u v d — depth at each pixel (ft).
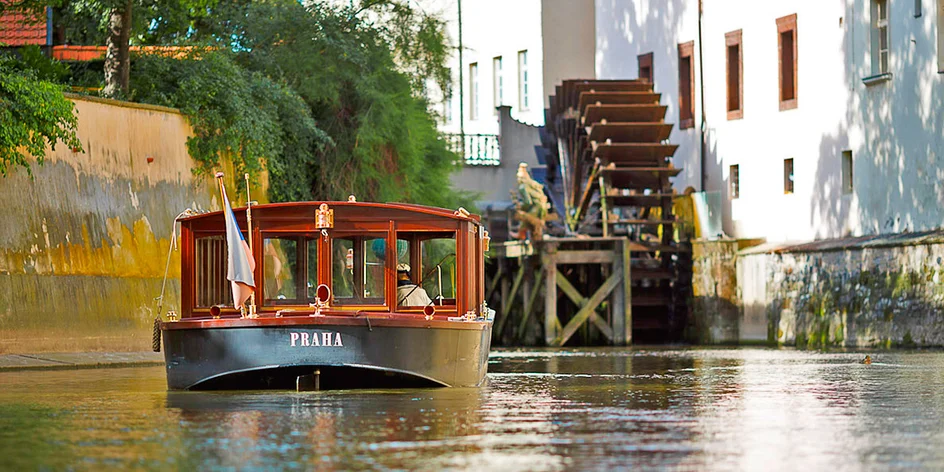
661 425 82.43
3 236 151.84
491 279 304.30
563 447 71.26
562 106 298.56
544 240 271.08
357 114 225.35
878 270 218.79
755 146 275.39
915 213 225.97
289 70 221.46
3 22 215.72
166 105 187.73
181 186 184.96
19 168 155.53
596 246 274.98
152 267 176.04
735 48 284.82
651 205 281.95
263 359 104.47
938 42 218.59
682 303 283.59
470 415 88.02
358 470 62.54
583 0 344.49
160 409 91.71
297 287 108.47
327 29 223.10
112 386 116.06
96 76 205.46
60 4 195.11
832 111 250.98
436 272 110.11
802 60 259.80
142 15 196.95
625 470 62.80
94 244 165.78
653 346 257.75
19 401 99.66
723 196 285.84
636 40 320.29
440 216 109.50
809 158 258.16
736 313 265.95
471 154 344.08
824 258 234.58
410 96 233.35
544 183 343.46
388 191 226.99
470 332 109.70
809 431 79.10
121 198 172.35
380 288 108.88
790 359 177.17
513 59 356.18
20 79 154.20
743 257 263.08
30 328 153.48
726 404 98.68
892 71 231.30
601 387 118.83
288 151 211.41
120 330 166.81
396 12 236.02
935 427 81.35
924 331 207.10
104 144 170.60
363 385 106.52
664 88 309.01
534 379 133.08
